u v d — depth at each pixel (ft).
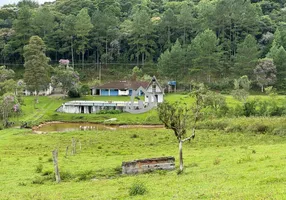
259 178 92.17
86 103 412.77
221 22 628.28
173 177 112.37
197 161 144.97
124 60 640.17
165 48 631.15
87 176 129.29
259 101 346.74
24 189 112.57
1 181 126.11
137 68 567.18
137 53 613.11
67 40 638.53
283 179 86.33
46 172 136.26
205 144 208.85
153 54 643.04
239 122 270.46
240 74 522.47
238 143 209.97
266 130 249.55
